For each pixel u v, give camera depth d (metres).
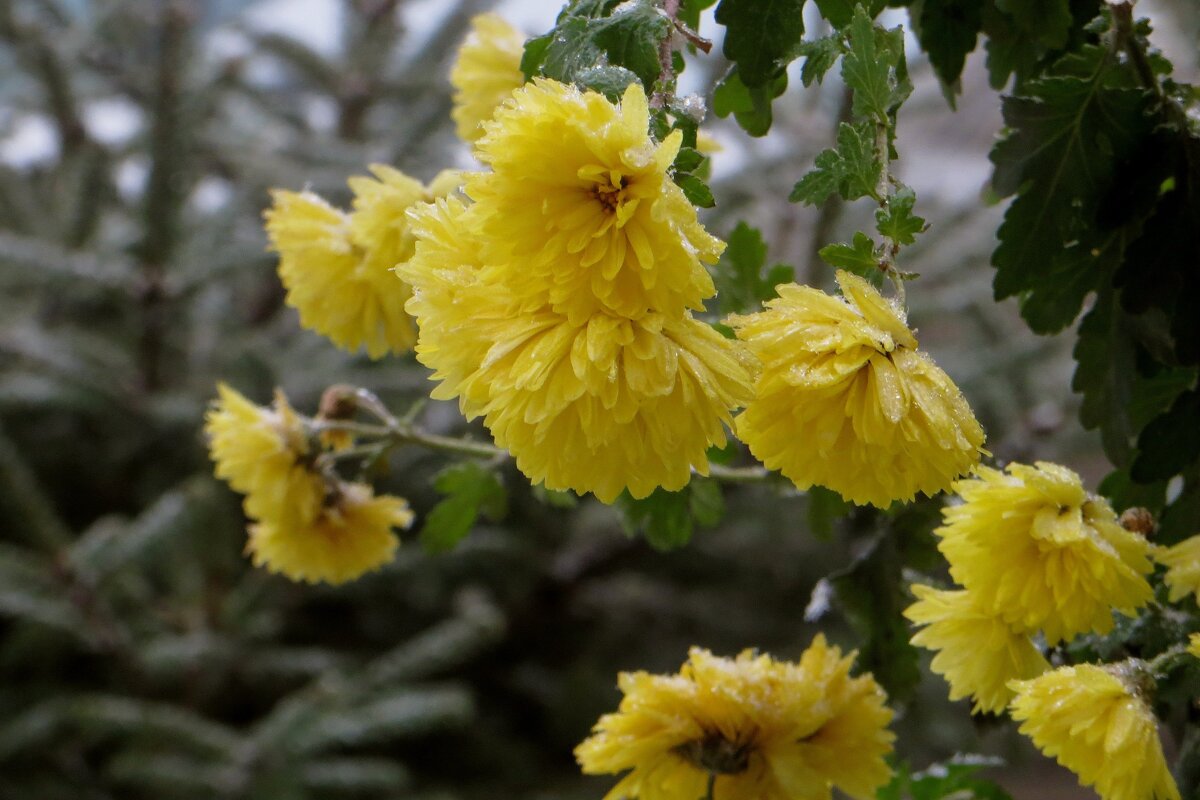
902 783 0.75
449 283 0.58
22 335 1.95
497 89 0.75
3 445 1.70
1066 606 0.64
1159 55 0.70
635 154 0.56
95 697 1.82
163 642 1.77
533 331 0.57
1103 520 0.64
